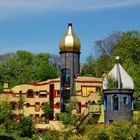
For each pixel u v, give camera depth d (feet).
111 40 381.40
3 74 394.93
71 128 242.58
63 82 309.83
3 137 258.78
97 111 242.37
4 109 273.75
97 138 173.68
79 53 317.83
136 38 324.19
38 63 411.13
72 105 281.95
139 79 269.85
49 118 310.45
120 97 222.07
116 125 178.60
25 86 315.99
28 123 273.75
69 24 320.09
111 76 226.58
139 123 194.08
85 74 363.15
